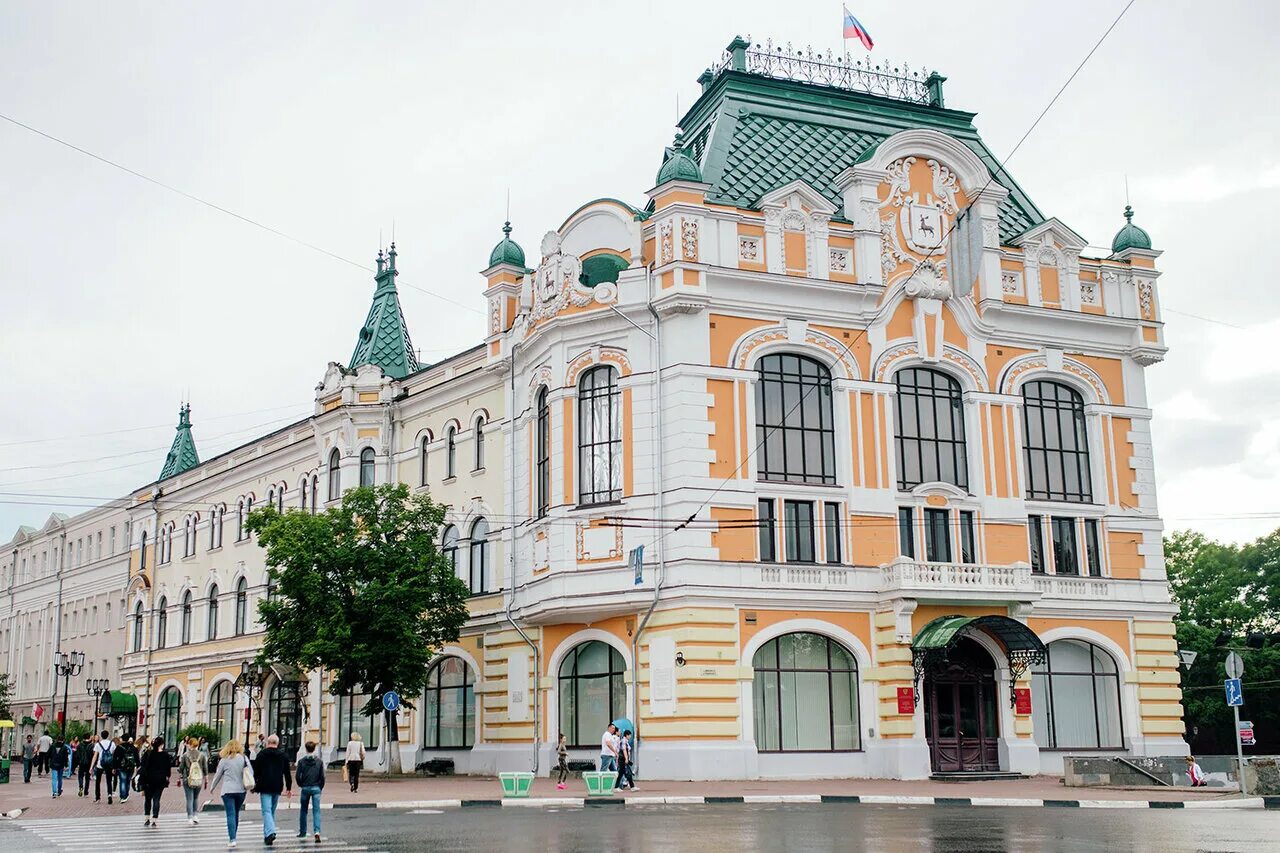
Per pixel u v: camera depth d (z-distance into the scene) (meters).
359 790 38.31
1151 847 20.19
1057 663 46.09
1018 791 35.34
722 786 37.34
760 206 44.12
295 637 45.66
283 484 65.69
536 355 46.19
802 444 43.50
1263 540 72.81
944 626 41.25
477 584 51.12
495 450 50.41
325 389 60.12
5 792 44.84
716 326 42.72
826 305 44.31
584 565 42.59
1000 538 45.56
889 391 44.78
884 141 45.91
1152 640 47.59
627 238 44.31
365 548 46.41
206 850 21.95
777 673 41.66
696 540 40.75
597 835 23.12
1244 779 32.56
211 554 72.00
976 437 45.91
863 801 32.91
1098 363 48.97
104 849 22.31
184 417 84.50
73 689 86.31
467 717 49.78
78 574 88.81
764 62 49.88
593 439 43.59
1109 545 47.59
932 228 46.50
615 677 42.94
